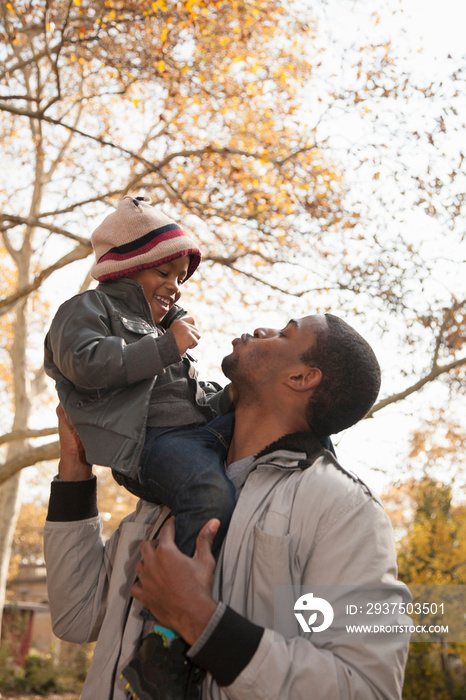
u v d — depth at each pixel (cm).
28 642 2159
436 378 818
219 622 138
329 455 176
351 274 845
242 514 162
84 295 194
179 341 179
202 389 222
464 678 1127
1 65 916
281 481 168
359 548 152
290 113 1038
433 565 1105
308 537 156
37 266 1547
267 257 961
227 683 135
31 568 3909
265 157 951
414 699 1094
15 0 891
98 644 175
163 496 173
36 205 1480
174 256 207
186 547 158
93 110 1299
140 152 1138
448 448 905
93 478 204
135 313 203
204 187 991
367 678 139
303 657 138
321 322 187
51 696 1811
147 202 220
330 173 963
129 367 175
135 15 860
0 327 2009
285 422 183
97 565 202
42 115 841
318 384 180
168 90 969
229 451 190
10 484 1468
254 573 153
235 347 193
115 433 177
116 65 904
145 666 147
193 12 881
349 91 910
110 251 207
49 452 891
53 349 188
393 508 1557
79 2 814
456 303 813
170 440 181
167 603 143
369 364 184
